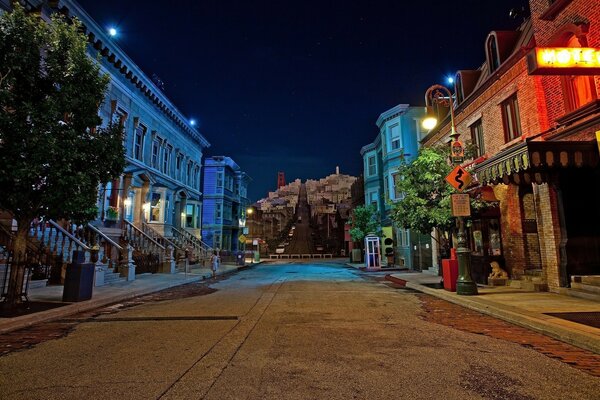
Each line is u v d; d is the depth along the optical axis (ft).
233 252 139.85
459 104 56.85
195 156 113.60
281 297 38.09
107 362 16.38
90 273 34.45
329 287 48.24
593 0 31.96
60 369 15.47
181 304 34.06
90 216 31.60
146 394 12.69
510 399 12.22
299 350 17.99
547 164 29.09
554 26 36.91
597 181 34.68
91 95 31.32
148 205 79.25
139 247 67.72
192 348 18.56
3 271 36.40
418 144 90.17
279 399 12.21
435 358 16.67
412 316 26.99
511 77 43.52
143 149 78.89
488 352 17.63
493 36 48.78
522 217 42.11
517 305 28.48
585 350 17.94
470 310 29.45
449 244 46.19
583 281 33.04
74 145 29.19
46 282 43.16
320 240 242.17
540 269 40.93
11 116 27.32
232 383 13.65
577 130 32.37
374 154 114.42
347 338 20.38
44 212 29.76
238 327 23.41
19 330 23.41
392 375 14.47
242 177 164.66
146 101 79.87
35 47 29.19
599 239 34.42
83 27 56.44
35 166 26.81
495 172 33.35
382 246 107.14
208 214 137.18
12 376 14.65
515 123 44.21
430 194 44.75
